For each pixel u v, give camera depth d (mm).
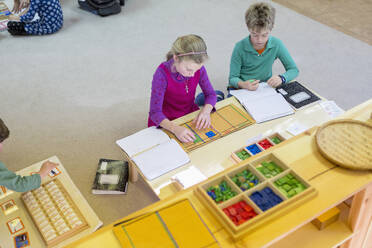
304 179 1312
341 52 4465
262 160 1437
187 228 1191
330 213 1812
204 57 2098
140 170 2039
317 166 1396
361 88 3865
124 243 1157
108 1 5137
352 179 1343
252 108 2441
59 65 4219
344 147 1463
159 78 2395
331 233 1795
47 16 4641
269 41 2848
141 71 4145
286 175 1357
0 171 2055
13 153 3125
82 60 4309
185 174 1992
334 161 1385
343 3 5645
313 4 5605
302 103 2508
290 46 4551
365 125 1566
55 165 2328
